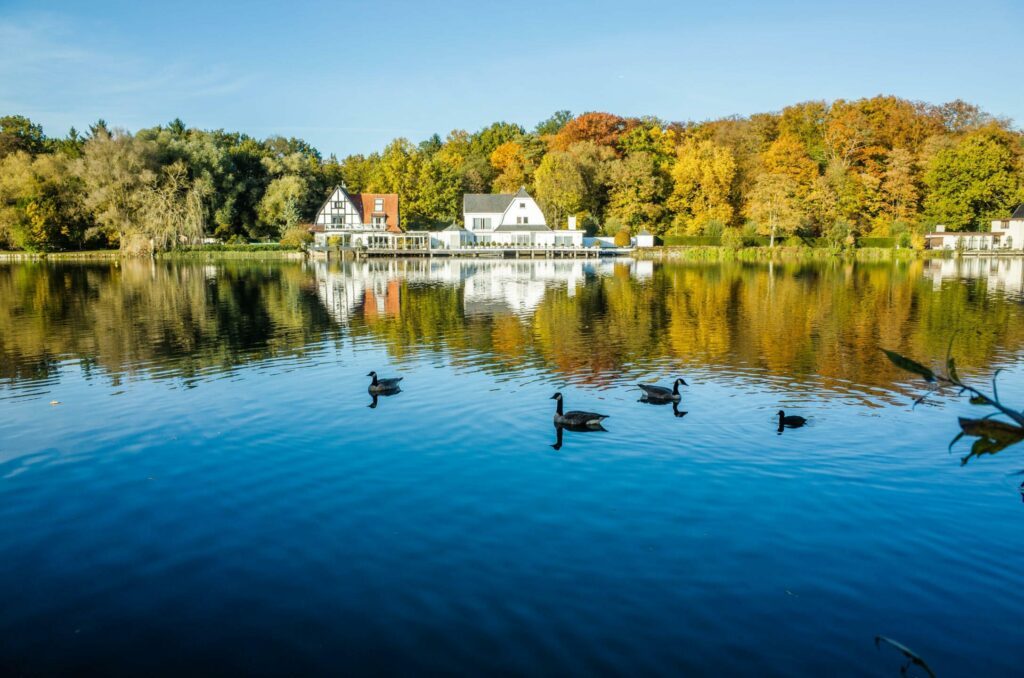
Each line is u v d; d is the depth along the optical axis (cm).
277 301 4688
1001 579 1022
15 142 11356
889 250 9819
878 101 11500
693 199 11450
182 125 12262
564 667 834
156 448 1633
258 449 1616
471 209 12012
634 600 970
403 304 4506
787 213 9806
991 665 834
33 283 6034
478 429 1744
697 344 2961
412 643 886
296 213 11406
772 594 984
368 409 1941
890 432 1697
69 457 1583
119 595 1016
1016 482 1377
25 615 972
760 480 1391
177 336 3238
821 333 3259
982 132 10888
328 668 845
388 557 1101
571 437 1670
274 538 1173
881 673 821
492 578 1032
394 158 12719
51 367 2556
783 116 12100
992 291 5228
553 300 4712
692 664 838
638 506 1273
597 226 12138
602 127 13175
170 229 9588
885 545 1124
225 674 841
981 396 544
